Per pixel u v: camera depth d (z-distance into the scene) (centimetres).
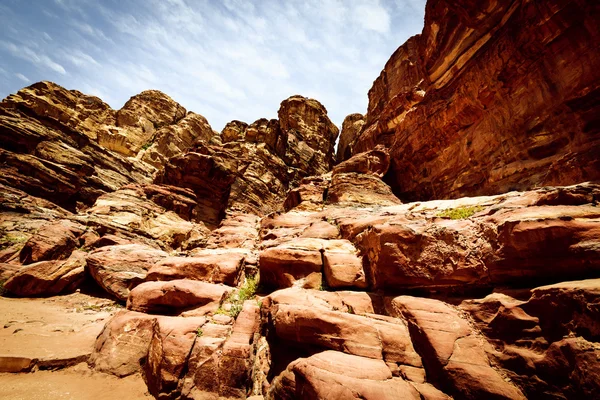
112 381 582
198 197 2600
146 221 1891
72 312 963
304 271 818
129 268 1198
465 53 1622
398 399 405
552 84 1143
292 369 497
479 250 572
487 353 456
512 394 395
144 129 4938
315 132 4931
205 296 758
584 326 370
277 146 4366
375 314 597
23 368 579
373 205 1612
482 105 1540
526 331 433
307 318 569
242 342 600
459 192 1661
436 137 1889
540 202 589
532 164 1204
